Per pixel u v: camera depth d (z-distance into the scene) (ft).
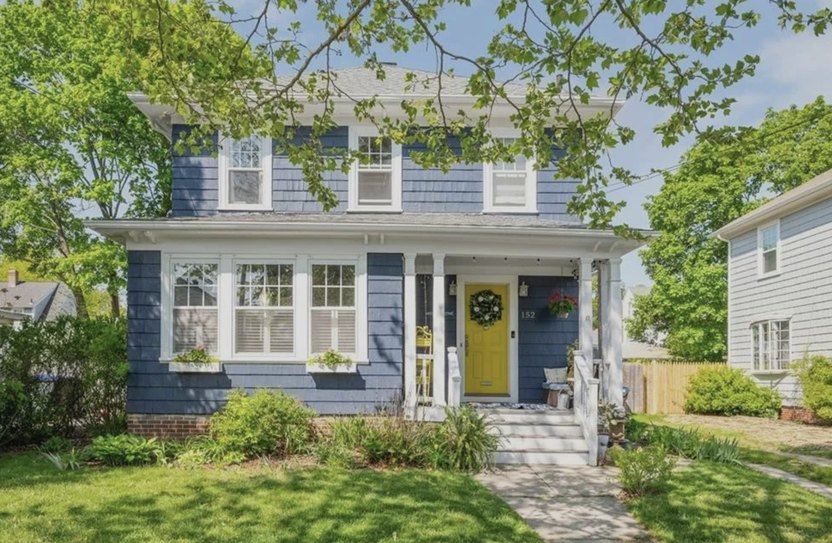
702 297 102.94
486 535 22.13
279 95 24.71
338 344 40.73
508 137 45.75
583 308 41.11
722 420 60.23
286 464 33.12
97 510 24.27
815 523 24.12
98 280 69.46
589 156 23.38
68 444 38.09
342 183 44.52
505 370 48.32
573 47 20.89
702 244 103.86
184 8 24.40
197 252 40.37
